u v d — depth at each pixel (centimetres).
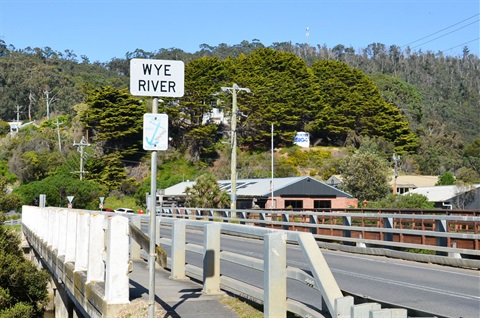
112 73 18825
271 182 5306
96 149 8162
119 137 8069
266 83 9238
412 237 1908
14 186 7962
